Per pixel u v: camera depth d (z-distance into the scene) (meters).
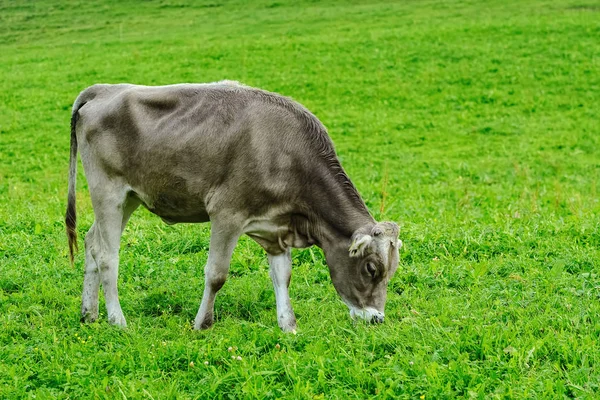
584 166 19.81
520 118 24.62
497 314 7.34
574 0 40.72
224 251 7.35
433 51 31.67
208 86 7.60
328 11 42.12
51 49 35.97
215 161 7.27
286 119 7.33
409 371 6.06
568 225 10.29
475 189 16.80
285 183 7.27
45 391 5.93
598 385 5.79
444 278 8.52
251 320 7.87
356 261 7.12
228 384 5.95
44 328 7.29
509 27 34.47
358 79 28.89
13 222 10.90
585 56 29.84
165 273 8.89
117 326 7.32
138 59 32.53
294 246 7.66
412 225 10.46
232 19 41.34
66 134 23.92
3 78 30.34
